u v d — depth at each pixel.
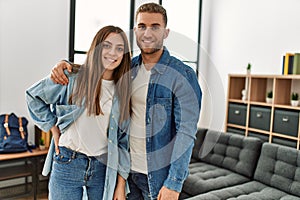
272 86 3.61
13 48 3.09
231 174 2.83
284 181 2.46
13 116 3.02
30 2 3.13
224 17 4.30
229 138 3.05
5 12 3.00
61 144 1.30
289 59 3.18
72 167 1.28
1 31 3.00
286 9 3.46
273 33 3.63
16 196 2.97
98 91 1.14
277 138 3.23
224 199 2.26
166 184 1.12
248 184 2.60
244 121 3.59
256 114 3.45
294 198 2.29
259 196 2.32
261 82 3.62
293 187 2.38
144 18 1.00
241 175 2.82
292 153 2.49
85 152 1.26
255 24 3.85
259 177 2.67
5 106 3.10
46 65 3.30
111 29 1.08
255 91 3.58
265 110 3.34
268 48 3.69
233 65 4.18
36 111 1.30
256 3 3.83
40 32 3.23
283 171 2.50
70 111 1.22
